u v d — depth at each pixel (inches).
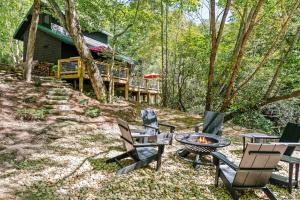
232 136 364.8
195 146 222.5
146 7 515.2
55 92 427.8
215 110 494.9
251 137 249.0
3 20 913.5
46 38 717.3
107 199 162.1
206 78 663.8
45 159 219.0
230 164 163.5
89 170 203.0
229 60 508.7
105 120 368.5
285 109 519.2
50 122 324.2
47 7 556.1
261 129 478.3
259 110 490.6
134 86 686.5
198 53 650.8
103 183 182.9
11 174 187.3
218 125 282.5
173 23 773.9
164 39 797.2
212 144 210.5
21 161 210.7
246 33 371.2
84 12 463.5
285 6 413.7
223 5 426.9
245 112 457.1
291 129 227.9
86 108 395.2
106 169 206.5
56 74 582.2
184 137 235.3
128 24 481.7
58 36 647.1
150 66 1203.9
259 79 512.1
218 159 181.5
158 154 208.1
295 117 517.3
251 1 381.7
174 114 515.2
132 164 203.2
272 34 497.4
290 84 511.2
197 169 216.4
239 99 487.5
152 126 291.0
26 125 302.2
